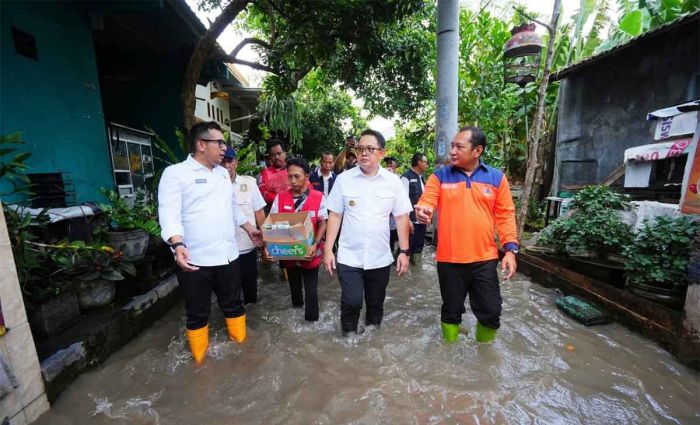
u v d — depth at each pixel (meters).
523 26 5.54
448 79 5.65
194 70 5.98
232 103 15.17
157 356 2.86
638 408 2.18
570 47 7.91
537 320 3.39
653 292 3.05
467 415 2.14
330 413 2.18
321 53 6.55
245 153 6.72
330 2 5.80
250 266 3.79
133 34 6.59
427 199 2.76
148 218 3.96
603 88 6.27
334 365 2.68
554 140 8.09
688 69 4.92
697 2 5.50
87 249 2.99
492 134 8.64
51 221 3.08
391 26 7.12
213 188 2.75
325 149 16.25
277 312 3.69
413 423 2.08
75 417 2.16
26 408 2.04
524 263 4.88
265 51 7.23
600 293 3.54
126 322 3.12
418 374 2.54
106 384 2.49
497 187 2.72
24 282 2.61
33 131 3.94
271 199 4.93
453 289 2.82
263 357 2.81
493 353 2.78
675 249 2.99
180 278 2.74
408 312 3.68
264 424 2.10
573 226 4.00
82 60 4.74
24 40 3.90
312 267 3.26
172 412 2.21
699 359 2.48
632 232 3.65
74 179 4.50
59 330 2.73
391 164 6.64
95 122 4.95
